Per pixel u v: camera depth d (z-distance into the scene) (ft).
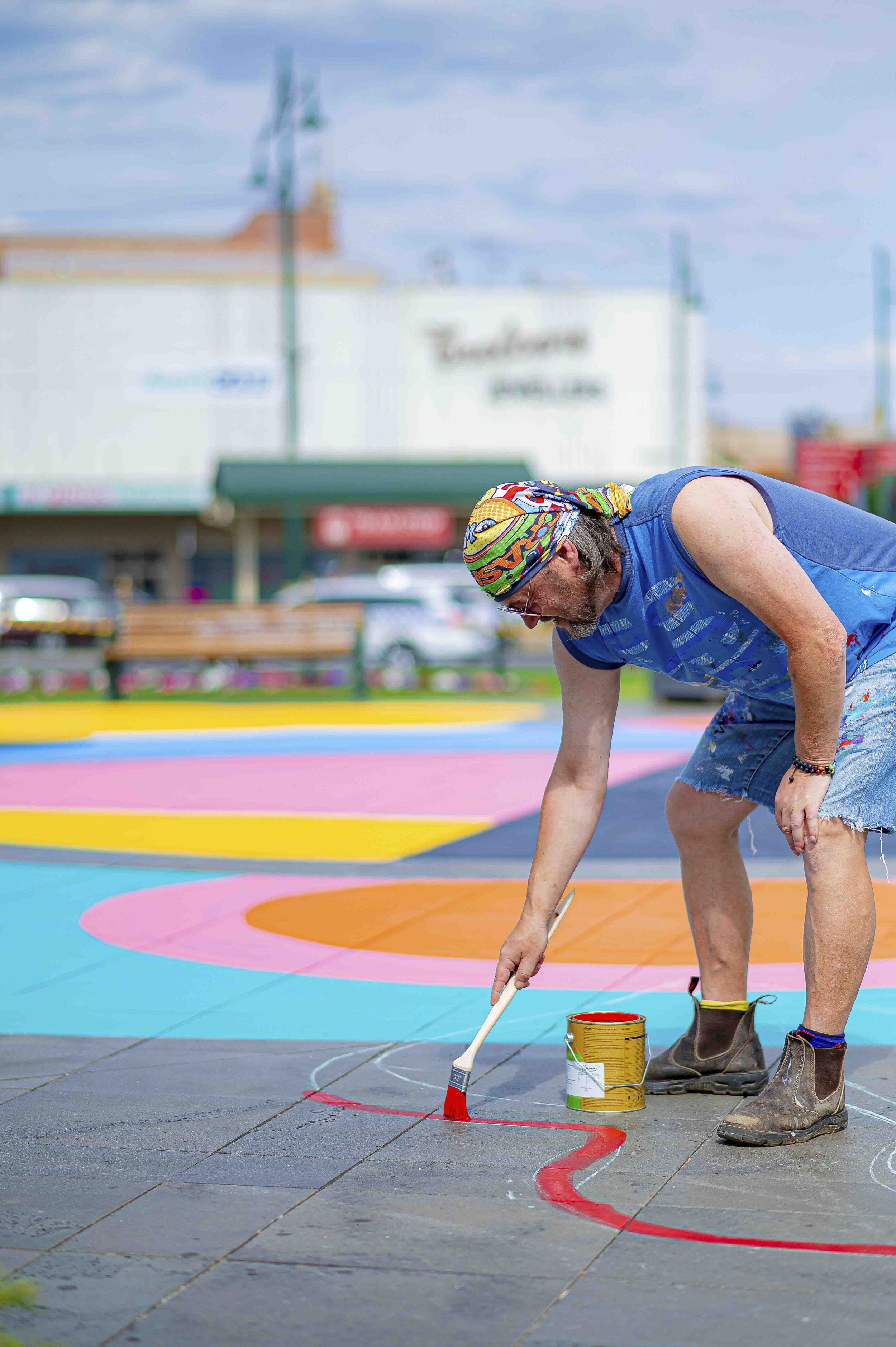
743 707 19.66
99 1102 19.25
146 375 237.25
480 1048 21.76
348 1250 14.15
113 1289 13.29
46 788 57.93
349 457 239.30
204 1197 15.64
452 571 163.32
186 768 64.95
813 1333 12.26
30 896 35.60
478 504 17.71
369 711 99.35
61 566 241.96
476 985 26.02
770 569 16.71
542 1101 19.29
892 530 18.89
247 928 31.40
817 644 16.72
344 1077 20.45
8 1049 22.12
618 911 32.24
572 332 239.30
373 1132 17.94
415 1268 13.71
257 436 238.89
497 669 123.03
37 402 237.25
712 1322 12.50
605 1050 18.74
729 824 19.83
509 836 43.93
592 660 19.29
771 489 17.89
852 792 17.74
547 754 68.69
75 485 234.38
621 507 17.81
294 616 111.04
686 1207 15.23
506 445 240.32
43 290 236.63
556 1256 13.96
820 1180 16.06
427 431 239.71
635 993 25.18
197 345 237.66
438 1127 18.15
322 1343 12.19
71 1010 24.59
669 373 240.73
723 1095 19.81
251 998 25.31
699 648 18.15
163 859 40.96
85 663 134.82
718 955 20.13
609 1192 15.71
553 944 29.09
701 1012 20.17
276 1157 16.98
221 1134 17.83
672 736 75.82
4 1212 15.21
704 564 17.10
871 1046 21.68
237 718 94.53
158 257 250.16
